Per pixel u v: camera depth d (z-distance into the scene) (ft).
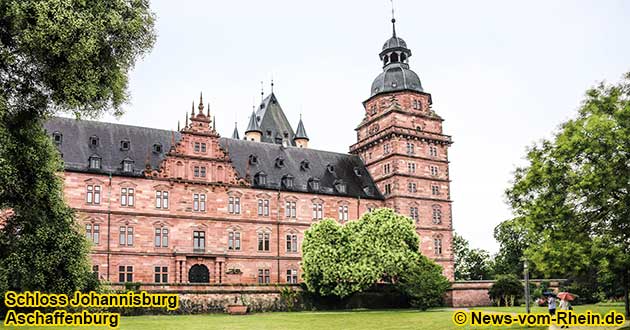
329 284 222.89
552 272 109.29
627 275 118.32
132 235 235.40
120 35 86.94
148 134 256.52
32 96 84.28
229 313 205.57
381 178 299.17
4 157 79.30
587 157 104.68
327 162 302.45
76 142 235.81
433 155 303.27
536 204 112.37
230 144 278.87
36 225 86.33
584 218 107.34
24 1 76.43
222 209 255.29
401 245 227.40
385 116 302.04
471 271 399.03
